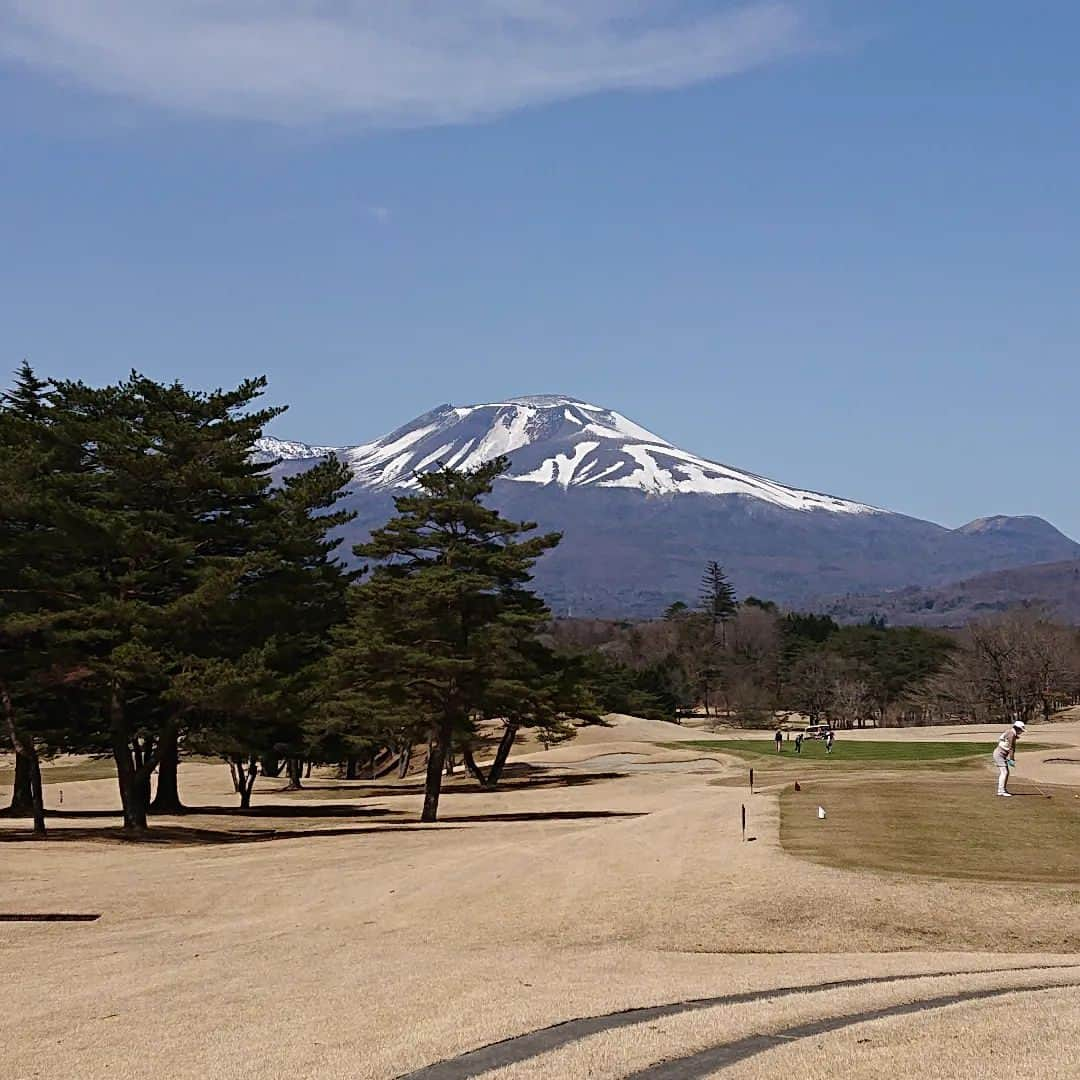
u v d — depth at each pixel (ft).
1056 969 58.90
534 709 200.85
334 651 168.86
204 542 153.17
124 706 151.84
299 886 100.73
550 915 80.28
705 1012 48.19
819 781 166.40
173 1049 46.37
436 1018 49.49
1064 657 403.54
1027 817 109.70
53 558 145.69
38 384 176.45
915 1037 41.60
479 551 167.84
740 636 574.56
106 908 92.68
